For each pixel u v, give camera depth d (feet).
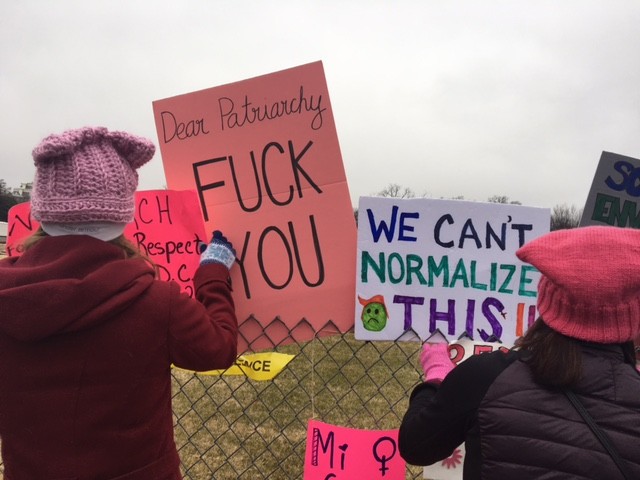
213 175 6.48
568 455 3.34
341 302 6.32
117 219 4.12
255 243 6.40
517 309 6.22
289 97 6.31
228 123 6.44
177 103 6.54
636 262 3.34
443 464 6.05
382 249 6.21
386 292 6.21
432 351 5.54
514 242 6.23
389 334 6.21
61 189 3.92
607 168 6.31
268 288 6.39
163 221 6.48
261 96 6.36
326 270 6.32
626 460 3.28
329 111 6.24
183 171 6.56
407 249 6.22
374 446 6.08
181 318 4.18
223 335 4.67
